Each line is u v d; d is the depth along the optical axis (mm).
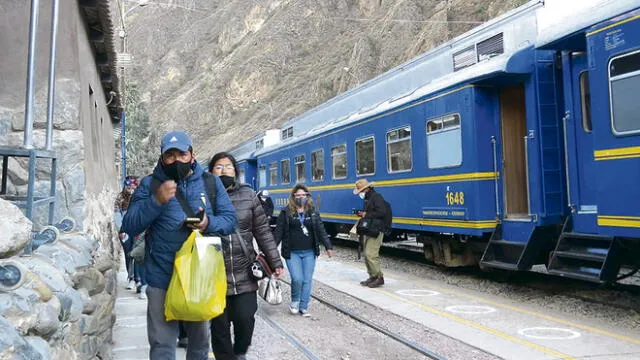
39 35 6691
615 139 7270
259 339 7031
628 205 7105
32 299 3258
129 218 3844
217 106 97438
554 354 5969
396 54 66375
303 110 76375
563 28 8148
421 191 11703
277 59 93125
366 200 10500
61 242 4918
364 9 88438
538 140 8852
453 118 10484
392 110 12922
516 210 9930
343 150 15781
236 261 4742
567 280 10250
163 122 102375
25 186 6465
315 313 8523
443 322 7578
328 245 8445
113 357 5957
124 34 27016
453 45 12031
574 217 8211
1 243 3373
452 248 11688
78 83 6785
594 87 7570
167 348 3957
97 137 10258
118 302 9148
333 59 81312
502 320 7617
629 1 7141
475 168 9852
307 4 97750
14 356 2746
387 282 10945
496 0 58219
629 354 5914
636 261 7637
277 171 22203
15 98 6590
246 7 114812
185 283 3709
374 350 6504
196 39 125750
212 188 4203
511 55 8961
